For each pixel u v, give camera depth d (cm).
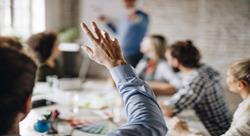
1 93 68
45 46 270
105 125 195
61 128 185
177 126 194
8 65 67
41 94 267
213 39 441
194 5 441
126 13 461
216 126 229
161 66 340
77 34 469
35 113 209
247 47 432
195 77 222
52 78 304
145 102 87
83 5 476
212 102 223
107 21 471
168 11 450
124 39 464
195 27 445
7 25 453
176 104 223
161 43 341
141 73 350
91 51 99
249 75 163
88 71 474
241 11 427
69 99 256
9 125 72
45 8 463
